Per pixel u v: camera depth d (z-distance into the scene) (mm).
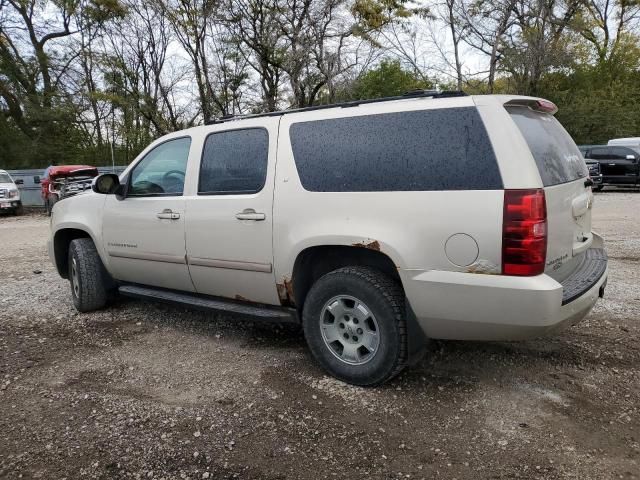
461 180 3127
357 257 3695
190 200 4316
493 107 3137
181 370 3955
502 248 2986
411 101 3432
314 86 22625
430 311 3244
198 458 2838
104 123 29516
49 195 17422
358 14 21328
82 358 4215
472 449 2873
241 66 24203
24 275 7371
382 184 3391
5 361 4156
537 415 3201
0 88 28656
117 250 4965
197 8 21625
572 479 2613
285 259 3766
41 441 3021
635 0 34562
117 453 2895
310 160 3711
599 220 11711
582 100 29984
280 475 2691
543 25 25203
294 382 3699
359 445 2930
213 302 4383
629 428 3047
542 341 4312
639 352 4082
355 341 3602
